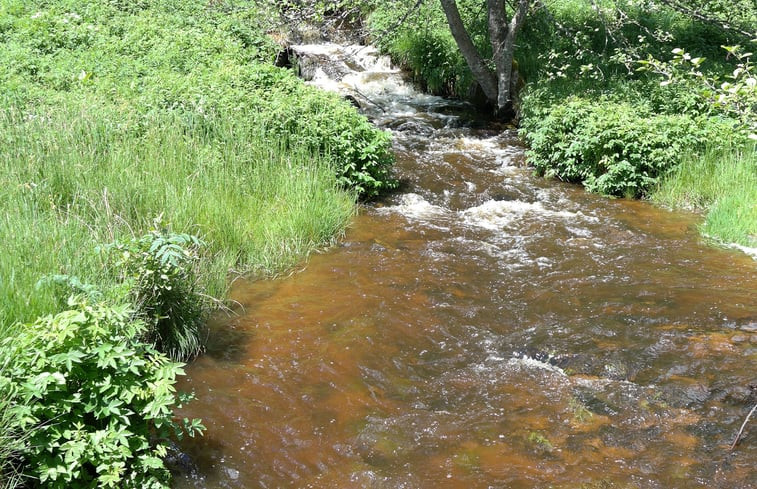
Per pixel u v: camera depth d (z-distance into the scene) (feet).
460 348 21.15
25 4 50.08
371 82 54.29
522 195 36.09
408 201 35.04
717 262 27.32
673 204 34.22
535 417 17.61
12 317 17.01
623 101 40.22
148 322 19.07
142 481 14.28
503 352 20.85
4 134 28.22
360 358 20.40
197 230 26.35
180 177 29.27
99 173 27.30
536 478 15.40
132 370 14.69
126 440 13.91
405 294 24.57
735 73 19.69
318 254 28.14
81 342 14.76
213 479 15.40
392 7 59.26
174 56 43.60
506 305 23.90
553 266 27.22
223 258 25.29
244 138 33.12
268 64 42.80
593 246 29.27
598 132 36.42
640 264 27.17
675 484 15.19
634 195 35.78
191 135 32.96
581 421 17.43
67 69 39.40
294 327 22.13
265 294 24.52
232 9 56.03
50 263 19.66
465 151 42.29
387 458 16.20
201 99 35.24
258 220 28.96
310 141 34.24
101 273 19.86
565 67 44.16
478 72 48.14
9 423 13.44
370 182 34.19
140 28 47.62
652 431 17.01
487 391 18.83
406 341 21.45
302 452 16.40
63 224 22.36
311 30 61.21
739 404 17.94
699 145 36.19
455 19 46.32
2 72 37.78
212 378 19.13
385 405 18.28
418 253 28.45
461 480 15.40
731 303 23.39
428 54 53.62
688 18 56.39
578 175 37.65
